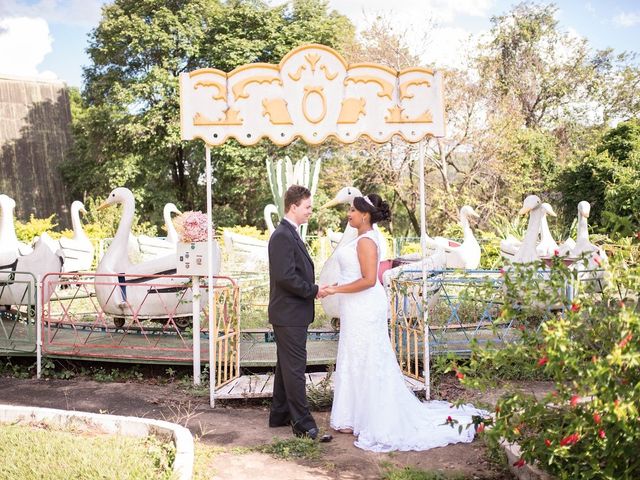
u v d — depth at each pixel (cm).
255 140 530
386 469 397
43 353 659
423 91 538
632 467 305
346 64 532
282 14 2377
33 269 780
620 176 1545
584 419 302
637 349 294
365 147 2078
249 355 650
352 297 466
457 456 422
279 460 415
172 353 651
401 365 618
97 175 2362
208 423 495
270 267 457
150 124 2209
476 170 2050
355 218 468
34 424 453
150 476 350
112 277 712
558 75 2592
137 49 2214
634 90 2595
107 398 571
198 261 585
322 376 593
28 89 2653
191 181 2578
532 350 330
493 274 754
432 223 2259
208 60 2309
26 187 2538
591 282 344
